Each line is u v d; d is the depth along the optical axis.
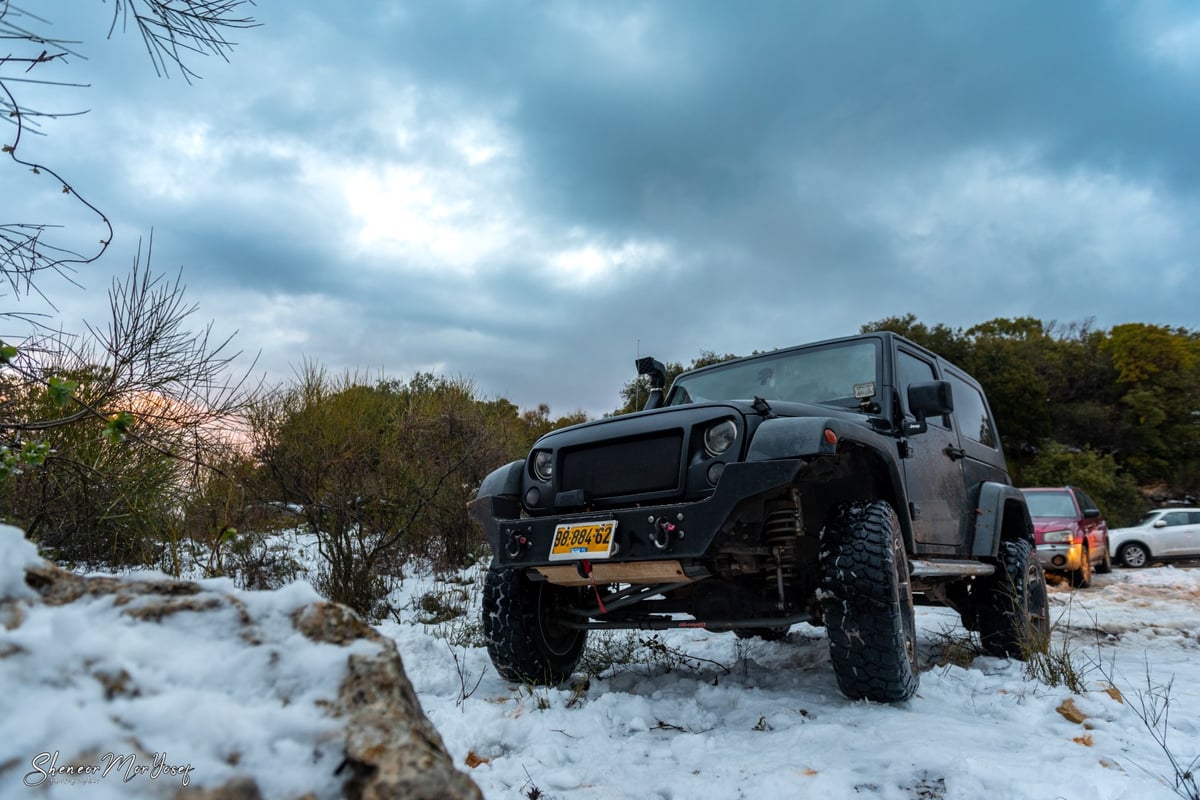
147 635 1.04
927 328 28.27
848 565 3.16
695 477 3.27
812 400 4.27
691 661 4.57
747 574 3.71
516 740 2.96
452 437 8.08
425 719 1.10
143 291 4.27
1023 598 4.60
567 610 3.99
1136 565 15.62
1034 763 2.43
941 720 2.95
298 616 1.15
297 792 0.89
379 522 6.82
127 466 4.87
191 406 4.57
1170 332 30.80
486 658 4.42
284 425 6.19
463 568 7.92
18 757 0.82
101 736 0.87
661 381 4.95
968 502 4.71
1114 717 3.12
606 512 3.33
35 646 0.93
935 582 4.41
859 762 2.48
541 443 3.82
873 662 3.12
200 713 0.93
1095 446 30.02
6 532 1.14
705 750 2.74
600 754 2.77
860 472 3.77
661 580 3.32
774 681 3.90
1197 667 4.43
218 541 5.57
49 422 3.10
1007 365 27.22
